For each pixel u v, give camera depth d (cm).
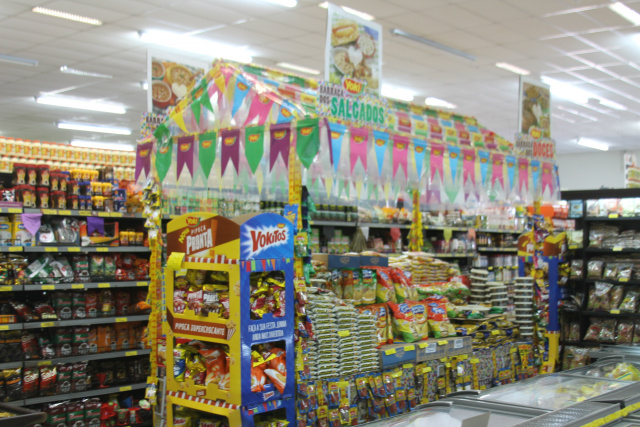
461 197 517
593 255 697
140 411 580
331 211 692
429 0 824
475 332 489
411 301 459
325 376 369
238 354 307
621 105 1461
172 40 996
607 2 827
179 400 336
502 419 250
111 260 586
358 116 399
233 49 1052
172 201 503
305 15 884
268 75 430
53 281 542
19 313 526
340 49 391
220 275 335
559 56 1082
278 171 368
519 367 538
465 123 595
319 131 341
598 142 1991
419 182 468
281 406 328
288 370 333
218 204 499
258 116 377
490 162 501
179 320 338
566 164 2295
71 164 616
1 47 1012
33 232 527
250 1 830
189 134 423
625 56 1078
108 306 580
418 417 255
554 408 259
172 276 346
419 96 1396
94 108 1449
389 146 405
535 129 603
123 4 836
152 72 509
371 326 408
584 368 362
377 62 417
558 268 690
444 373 449
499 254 1056
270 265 325
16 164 533
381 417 399
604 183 2202
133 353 587
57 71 1152
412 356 425
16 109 1450
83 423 541
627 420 255
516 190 533
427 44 1002
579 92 1342
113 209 586
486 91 1346
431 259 589
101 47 1020
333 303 393
